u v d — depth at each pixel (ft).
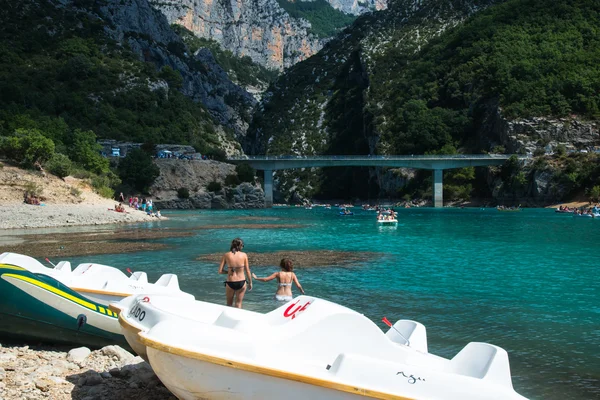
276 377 20.53
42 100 473.26
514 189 398.83
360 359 20.80
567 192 366.02
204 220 219.82
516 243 121.39
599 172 353.72
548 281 69.05
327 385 20.13
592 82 466.29
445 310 51.52
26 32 590.55
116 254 94.73
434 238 134.31
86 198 219.82
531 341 41.06
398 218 243.60
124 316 26.30
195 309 26.68
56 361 30.50
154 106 546.26
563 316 49.34
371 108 613.52
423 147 524.93
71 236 131.03
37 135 227.20
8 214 168.14
